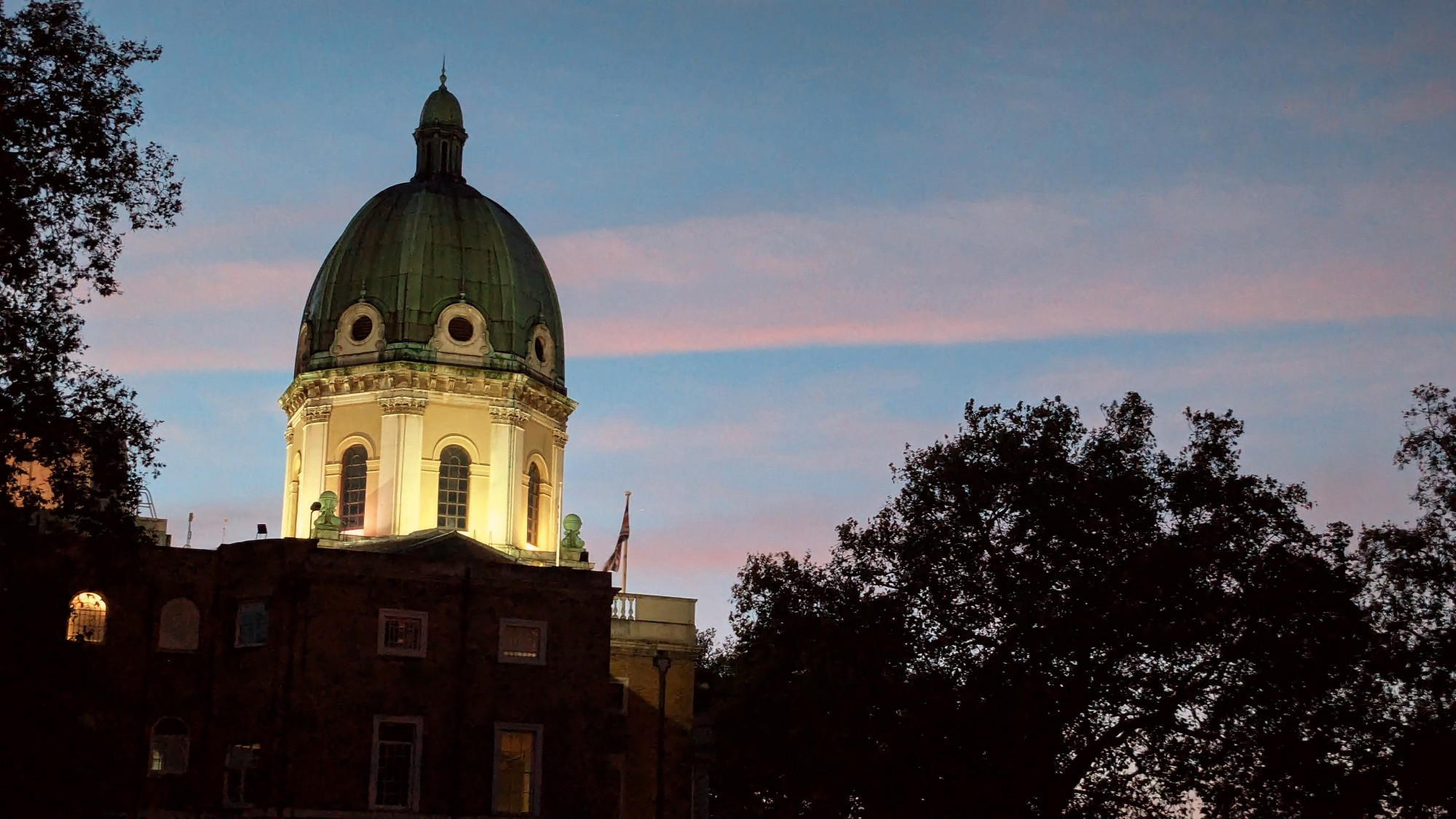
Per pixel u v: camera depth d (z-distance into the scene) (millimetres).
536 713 64125
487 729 63375
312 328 77375
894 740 56281
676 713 74500
